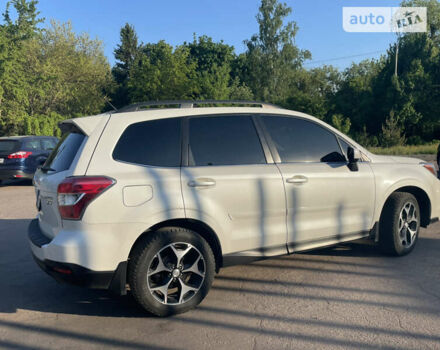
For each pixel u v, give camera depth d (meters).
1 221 7.19
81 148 3.23
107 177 3.10
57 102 38.16
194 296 3.37
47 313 3.47
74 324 3.25
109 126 3.33
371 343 2.80
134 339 2.97
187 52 37.25
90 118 3.43
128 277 3.20
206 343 2.88
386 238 4.55
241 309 3.41
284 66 50.72
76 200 3.02
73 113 42.28
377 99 37.03
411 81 34.03
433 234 5.64
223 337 2.96
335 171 4.10
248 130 3.81
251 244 3.65
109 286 3.14
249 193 3.59
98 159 3.18
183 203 3.29
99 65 48.44
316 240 4.02
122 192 3.11
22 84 28.77
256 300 3.59
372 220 4.40
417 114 33.88
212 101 3.80
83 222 3.02
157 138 3.42
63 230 3.11
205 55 58.00
